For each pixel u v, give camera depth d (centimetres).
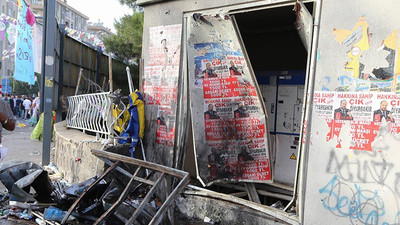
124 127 501
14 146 950
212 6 431
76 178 517
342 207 321
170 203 327
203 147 446
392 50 297
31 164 457
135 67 1073
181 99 468
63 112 929
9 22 891
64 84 919
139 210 327
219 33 436
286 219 358
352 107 318
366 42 311
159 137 490
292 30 555
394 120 296
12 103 2258
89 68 1129
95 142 494
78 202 364
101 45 1193
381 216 301
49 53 682
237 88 437
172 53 477
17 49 673
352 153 317
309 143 345
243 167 441
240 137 441
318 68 340
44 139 690
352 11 319
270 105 505
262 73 514
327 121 333
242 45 428
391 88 298
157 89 496
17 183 405
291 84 486
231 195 423
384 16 302
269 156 435
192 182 501
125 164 454
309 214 341
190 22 444
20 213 420
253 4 396
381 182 301
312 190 340
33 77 752
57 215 374
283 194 470
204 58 442
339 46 327
